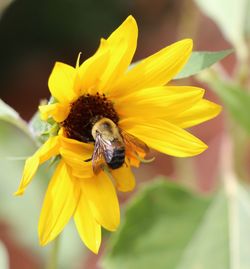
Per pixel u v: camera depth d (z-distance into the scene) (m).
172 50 0.29
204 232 0.38
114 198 0.29
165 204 0.38
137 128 0.29
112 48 0.28
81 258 0.48
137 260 0.38
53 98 0.29
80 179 0.29
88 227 0.28
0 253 0.37
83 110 0.29
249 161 0.48
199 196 0.39
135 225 0.38
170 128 0.29
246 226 0.38
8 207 0.49
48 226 0.28
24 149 0.50
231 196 0.39
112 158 0.29
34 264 0.54
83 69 0.28
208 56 0.29
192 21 0.50
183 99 0.29
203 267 0.38
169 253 0.38
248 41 0.40
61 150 0.28
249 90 0.39
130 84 0.29
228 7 0.40
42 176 0.48
